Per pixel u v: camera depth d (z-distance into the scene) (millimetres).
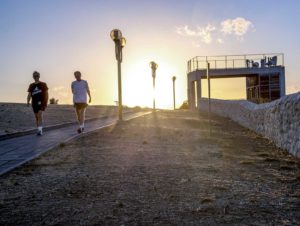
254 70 33906
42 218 4184
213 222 4098
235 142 11430
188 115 24344
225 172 6637
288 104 9992
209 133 13164
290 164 7844
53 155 7766
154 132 12180
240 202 4832
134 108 37125
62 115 20094
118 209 4492
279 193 5324
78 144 9250
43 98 11469
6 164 6879
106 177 5984
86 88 11859
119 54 15875
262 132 13898
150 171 6473
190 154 8422
